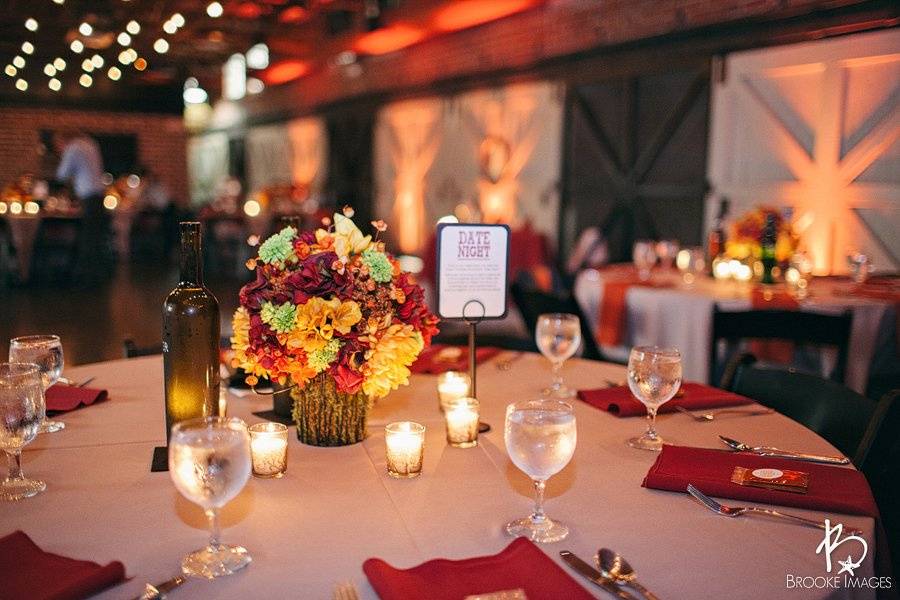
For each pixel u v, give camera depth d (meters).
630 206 6.79
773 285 3.95
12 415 1.33
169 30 10.60
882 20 4.66
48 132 14.54
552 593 1.01
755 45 5.49
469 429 1.62
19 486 1.38
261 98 15.29
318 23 11.62
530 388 2.08
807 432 1.73
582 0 7.11
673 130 6.30
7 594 1.00
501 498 1.36
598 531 1.23
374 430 1.73
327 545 1.17
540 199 7.87
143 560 1.12
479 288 1.77
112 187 13.12
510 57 8.21
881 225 4.83
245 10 10.14
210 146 18.11
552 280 5.99
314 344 1.48
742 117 5.66
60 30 11.76
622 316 3.95
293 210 11.02
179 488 1.07
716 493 1.36
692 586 1.06
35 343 1.74
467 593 1.01
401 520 1.26
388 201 10.96
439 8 8.36
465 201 9.15
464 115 9.02
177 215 13.57
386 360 1.53
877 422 1.62
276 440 1.44
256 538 1.20
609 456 1.57
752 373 2.13
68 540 1.19
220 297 9.03
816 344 2.96
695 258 4.29
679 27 6.12
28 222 9.50
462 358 2.35
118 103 14.98
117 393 2.00
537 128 7.85
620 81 6.79
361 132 11.54
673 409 1.87
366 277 1.55
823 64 5.06
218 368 1.52
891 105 4.73
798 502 1.31
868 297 3.59
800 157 5.27
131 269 11.84
